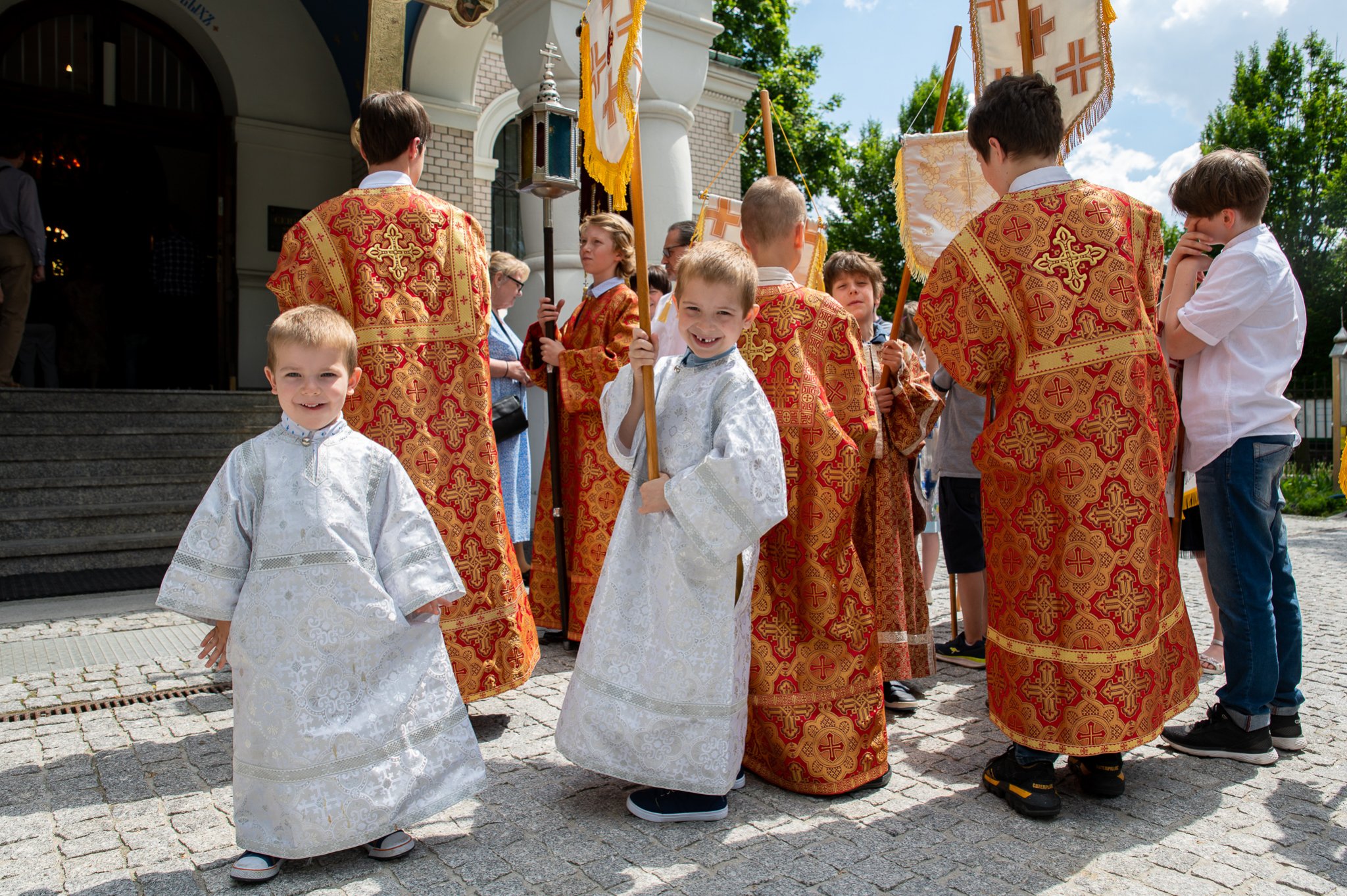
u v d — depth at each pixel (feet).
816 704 8.80
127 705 11.44
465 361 10.57
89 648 14.01
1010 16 10.99
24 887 6.89
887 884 6.93
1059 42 10.57
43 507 20.17
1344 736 10.41
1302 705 11.35
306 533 7.13
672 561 7.86
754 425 7.81
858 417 9.33
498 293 17.12
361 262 10.11
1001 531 8.64
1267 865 7.26
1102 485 8.04
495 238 36.22
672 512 7.72
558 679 12.60
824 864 7.24
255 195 31.65
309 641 7.02
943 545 14.11
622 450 8.50
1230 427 9.65
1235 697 9.65
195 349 34.06
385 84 18.22
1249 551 9.60
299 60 32.04
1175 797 8.69
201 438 23.76
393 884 6.93
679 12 22.02
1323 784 8.99
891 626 11.39
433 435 10.27
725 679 7.88
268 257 31.94
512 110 34.94
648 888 6.84
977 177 12.83
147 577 19.02
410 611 7.51
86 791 8.75
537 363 14.98
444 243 10.54
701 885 6.88
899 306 11.62
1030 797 8.18
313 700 6.98
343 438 7.62
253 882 6.89
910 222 13.02
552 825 7.98
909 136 12.94
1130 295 8.17
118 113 30.58
